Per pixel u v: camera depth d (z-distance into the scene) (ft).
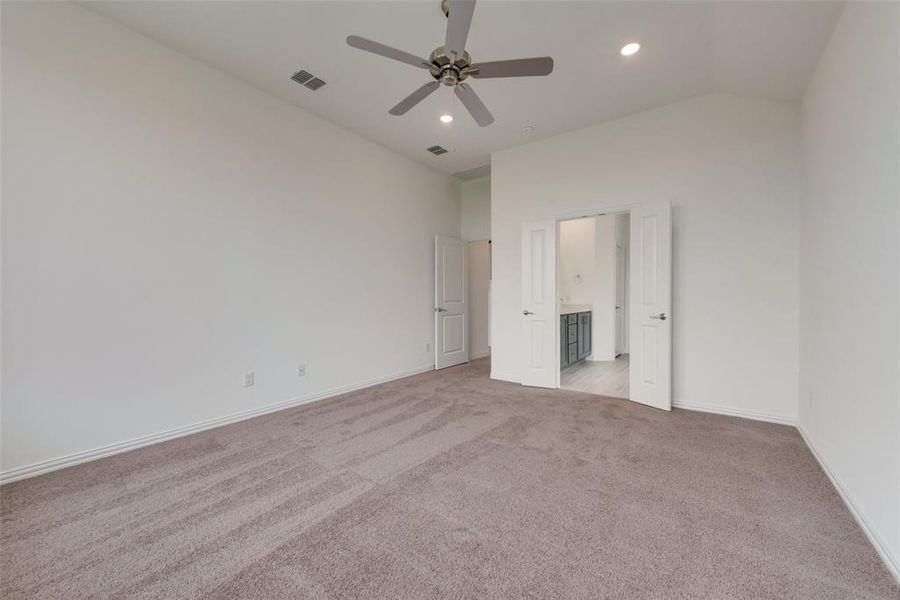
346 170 13.37
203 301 9.59
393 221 15.37
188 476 7.07
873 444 5.17
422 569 4.65
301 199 11.91
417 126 13.03
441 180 17.98
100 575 4.58
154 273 8.73
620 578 4.49
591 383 14.69
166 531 5.42
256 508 6.00
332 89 10.74
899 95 4.61
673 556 4.85
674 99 11.09
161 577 4.55
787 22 7.14
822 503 6.05
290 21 7.98
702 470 7.20
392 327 15.29
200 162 9.52
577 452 8.07
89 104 7.79
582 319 19.11
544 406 11.48
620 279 22.09
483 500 6.20
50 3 7.31
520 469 7.29
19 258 7.00
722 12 7.32
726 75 9.59
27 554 4.95
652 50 8.70
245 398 10.44
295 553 4.95
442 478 6.95
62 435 7.47
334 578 4.51
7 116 6.87
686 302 11.17
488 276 21.99
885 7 5.01
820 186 7.88
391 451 8.16
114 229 8.13
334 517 5.75
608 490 6.49
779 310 9.89
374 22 7.98
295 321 11.73
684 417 10.37
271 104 11.06
